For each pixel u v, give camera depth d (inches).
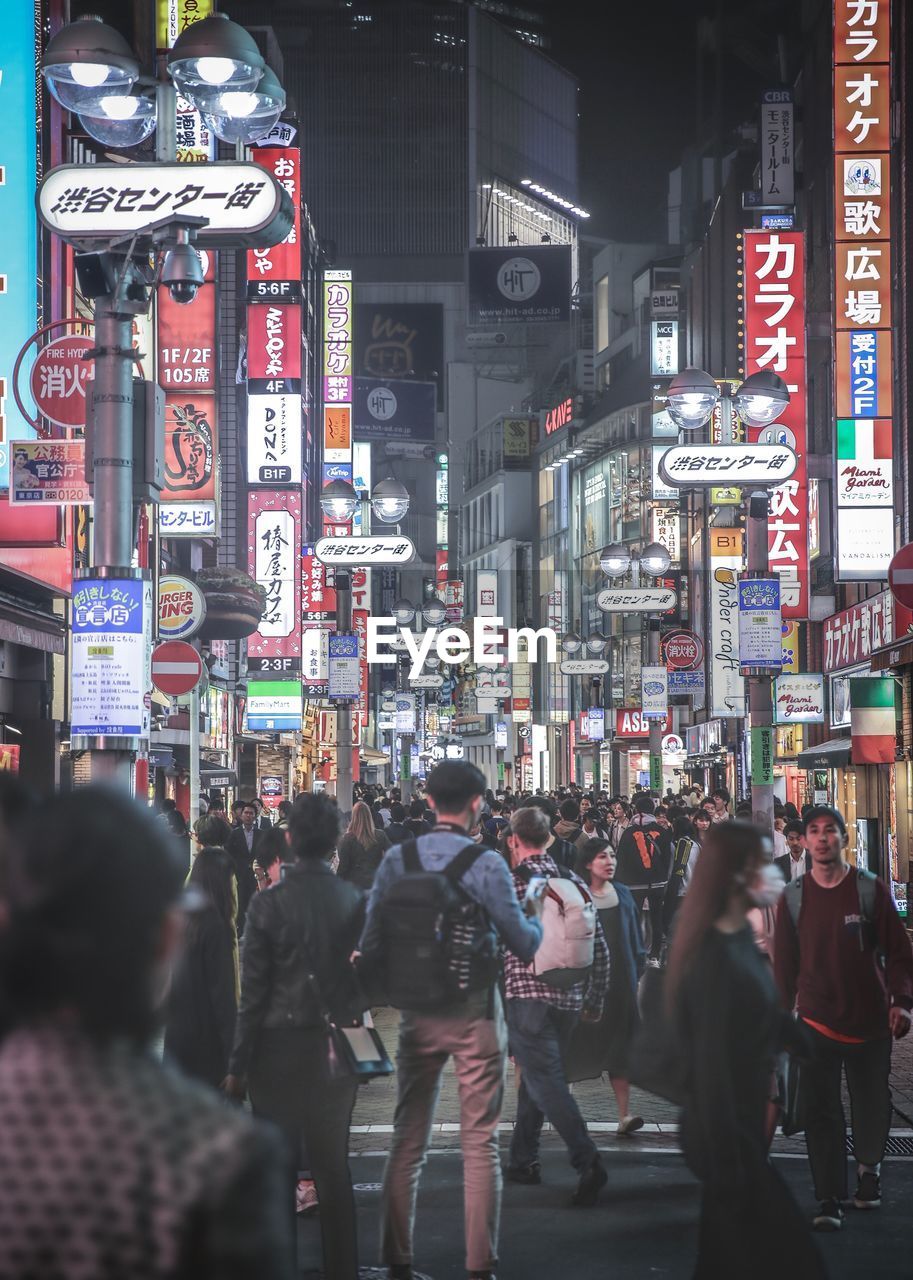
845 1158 312.7
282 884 261.7
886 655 971.3
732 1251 201.8
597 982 345.1
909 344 1135.6
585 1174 329.7
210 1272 69.2
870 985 314.5
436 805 275.9
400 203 5012.3
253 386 1598.2
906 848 1003.9
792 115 1603.1
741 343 1647.4
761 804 724.7
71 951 72.8
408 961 262.2
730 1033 205.9
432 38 5019.7
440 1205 332.8
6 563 776.9
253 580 1400.1
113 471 445.4
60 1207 69.1
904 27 1130.0
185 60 444.8
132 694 441.1
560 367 4237.2
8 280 759.7
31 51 772.0
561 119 5600.4
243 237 457.1
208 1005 297.3
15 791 129.6
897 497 1146.0
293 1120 257.3
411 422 4325.8
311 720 2363.4
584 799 1235.9
